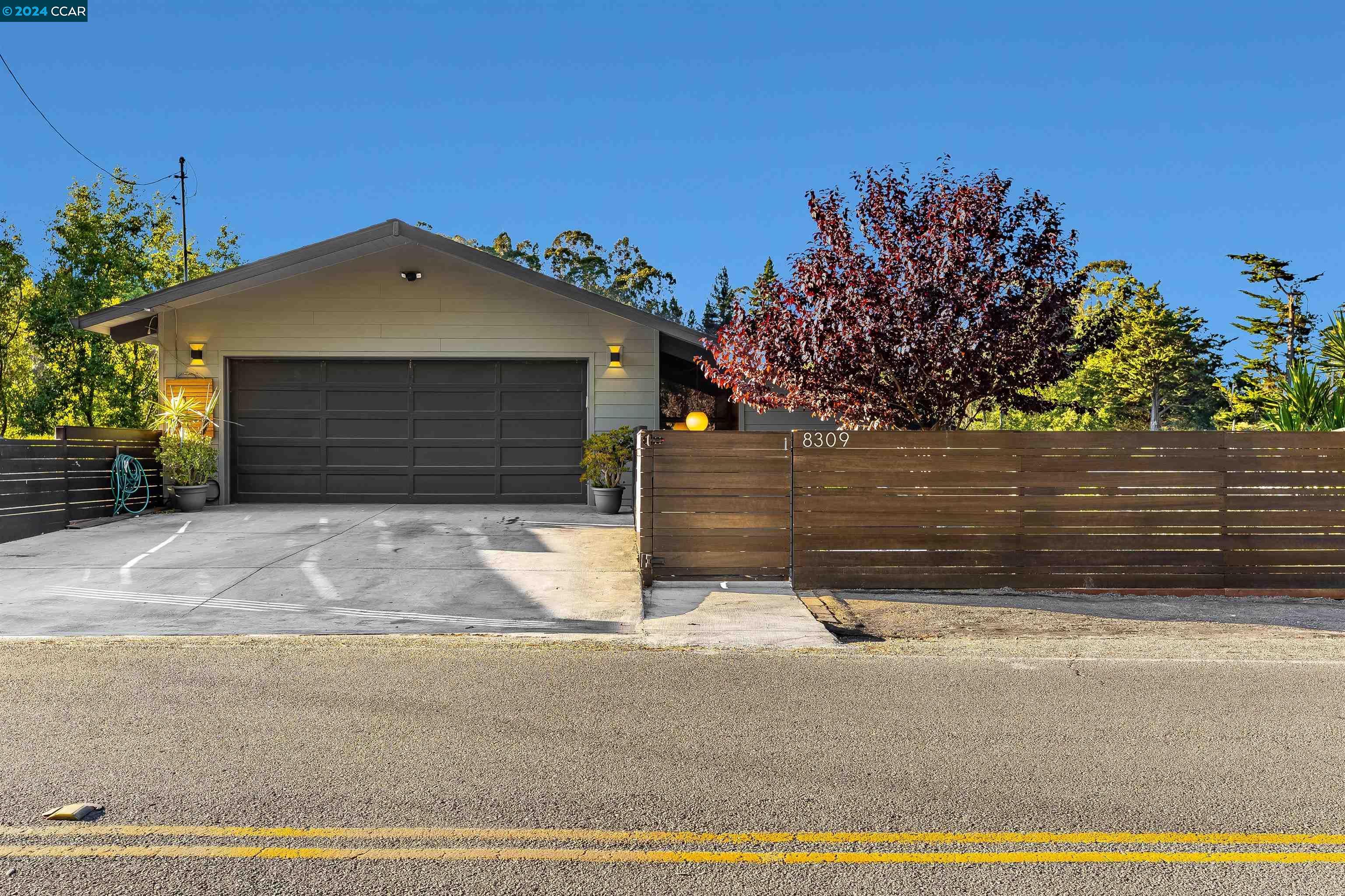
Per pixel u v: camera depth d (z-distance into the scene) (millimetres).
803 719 4613
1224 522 8867
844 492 8852
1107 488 8875
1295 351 38469
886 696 5082
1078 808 3480
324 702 4891
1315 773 3873
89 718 4562
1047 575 8844
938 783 3734
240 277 14148
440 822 3311
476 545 10984
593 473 14609
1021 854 3100
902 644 6570
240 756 3996
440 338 15453
